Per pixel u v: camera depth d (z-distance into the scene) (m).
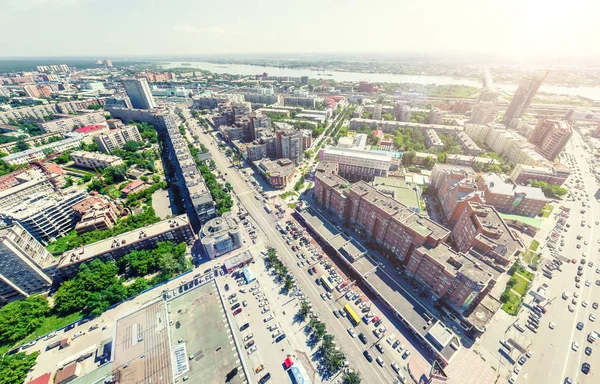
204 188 194.75
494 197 193.88
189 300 128.12
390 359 114.56
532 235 182.12
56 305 133.62
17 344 119.81
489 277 116.25
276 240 180.75
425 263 135.38
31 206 174.50
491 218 152.50
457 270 123.00
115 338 107.75
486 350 117.56
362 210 177.25
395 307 129.62
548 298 139.62
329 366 108.50
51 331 124.62
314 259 165.50
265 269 158.50
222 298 127.50
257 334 123.94
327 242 170.12
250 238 182.00
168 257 150.12
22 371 106.31
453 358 113.75
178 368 100.31
